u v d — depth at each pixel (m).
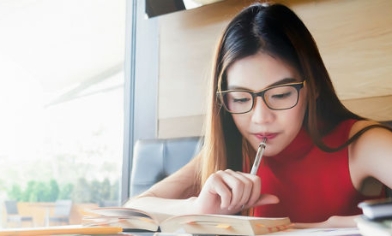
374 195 1.07
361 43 1.14
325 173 1.14
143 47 1.57
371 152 1.08
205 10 1.39
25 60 2.15
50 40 2.09
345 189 1.11
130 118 1.60
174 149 1.37
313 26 1.20
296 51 1.20
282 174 1.19
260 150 1.22
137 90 1.57
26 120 2.12
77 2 2.00
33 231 0.68
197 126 1.37
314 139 1.17
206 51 1.38
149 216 0.87
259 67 1.24
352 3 1.17
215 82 1.33
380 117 1.10
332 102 1.16
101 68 1.82
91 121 1.86
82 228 0.70
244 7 1.30
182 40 1.45
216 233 0.77
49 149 2.03
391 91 1.10
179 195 1.32
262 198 1.19
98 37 1.87
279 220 0.86
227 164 1.27
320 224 1.12
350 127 1.13
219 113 1.31
